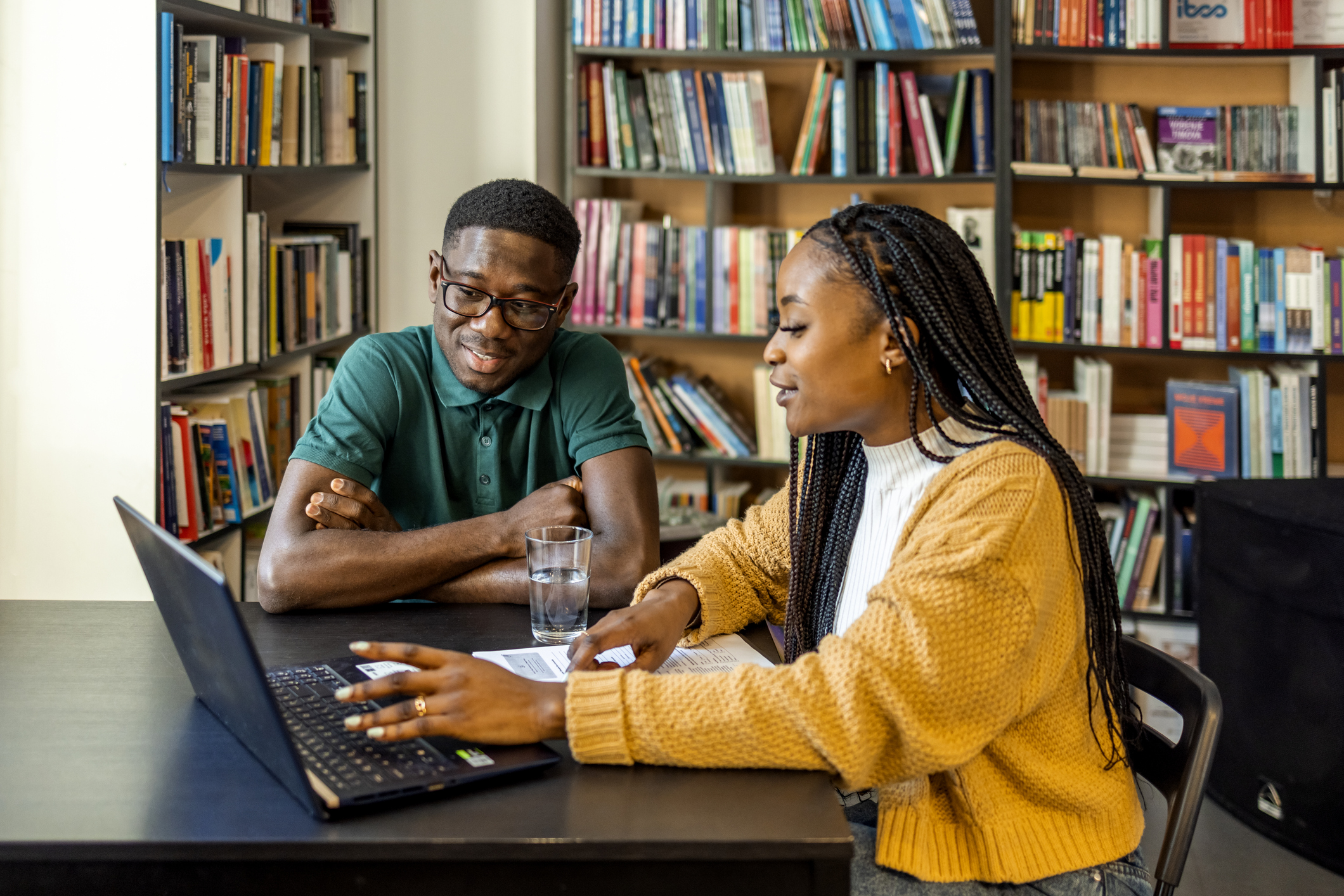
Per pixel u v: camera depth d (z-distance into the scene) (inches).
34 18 87.0
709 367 143.7
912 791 42.1
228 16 97.9
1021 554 39.0
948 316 42.7
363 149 129.0
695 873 35.1
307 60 113.7
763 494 141.7
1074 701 43.4
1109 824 43.4
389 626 55.1
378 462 65.1
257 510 107.5
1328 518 87.4
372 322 132.5
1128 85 131.3
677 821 35.4
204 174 98.7
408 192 132.5
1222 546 98.0
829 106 128.0
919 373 42.8
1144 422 129.6
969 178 125.0
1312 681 88.7
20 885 34.5
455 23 129.3
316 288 119.0
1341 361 122.1
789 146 137.0
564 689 40.8
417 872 35.0
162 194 89.4
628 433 67.6
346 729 39.7
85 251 88.9
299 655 50.4
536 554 52.5
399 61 130.6
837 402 44.3
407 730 38.5
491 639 52.9
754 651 52.2
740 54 127.2
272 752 36.3
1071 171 123.5
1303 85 122.6
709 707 38.8
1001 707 38.7
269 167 106.3
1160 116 126.0
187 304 94.7
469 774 37.2
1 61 87.5
